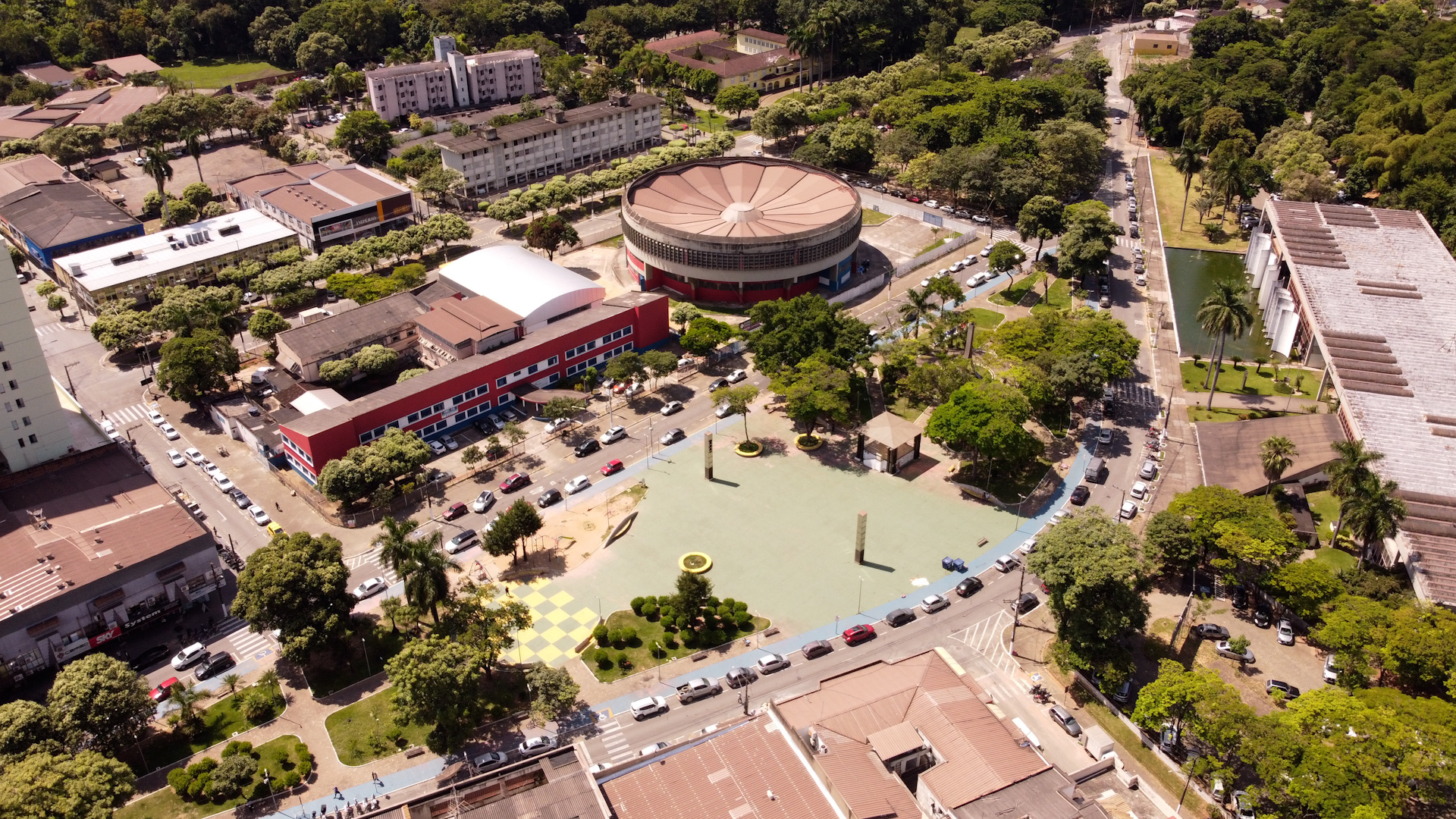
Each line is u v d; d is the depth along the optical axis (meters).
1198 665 167.12
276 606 160.00
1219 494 185.75
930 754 140.00
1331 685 162.00
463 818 127.12
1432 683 156.38
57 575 168.25
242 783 143.38
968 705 144.38
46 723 141.62
